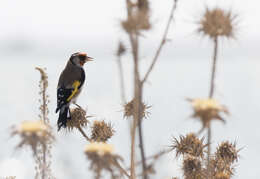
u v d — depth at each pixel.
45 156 4.48
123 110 6.02
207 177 5.79
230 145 6.61
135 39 4.59
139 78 4.74
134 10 4.64
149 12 4.62
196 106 4.06
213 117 4.02
